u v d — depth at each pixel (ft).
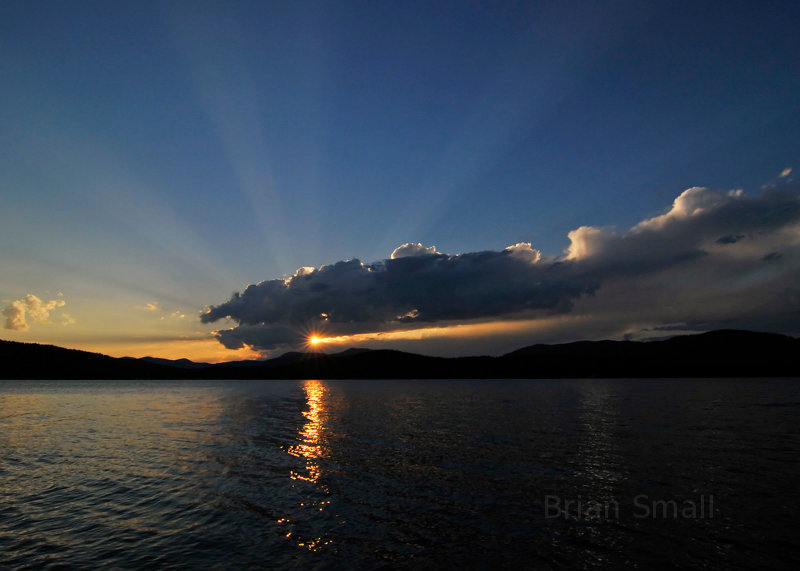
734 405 218.18
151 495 75.15
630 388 387.34
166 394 387.55
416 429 148.56
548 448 111.45
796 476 82.58
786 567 47.16
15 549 53.67
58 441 131.85
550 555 50.57
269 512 66.03
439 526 59.82
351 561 49.32
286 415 202.69
